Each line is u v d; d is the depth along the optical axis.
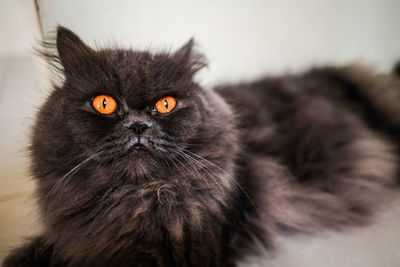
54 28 0.42
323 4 0.56
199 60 0.44
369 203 0.42
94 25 0.43
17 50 0.47
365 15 0.60
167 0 0.46
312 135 0.43
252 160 0.40
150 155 0.35
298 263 0.37
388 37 0.64
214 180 0.36
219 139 0.37
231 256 0.36
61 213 0.35
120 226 0.34
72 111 0.34
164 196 0.35
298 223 0.40
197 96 0.38
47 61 0.38
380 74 0.53
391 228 0.40
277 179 0.40
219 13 0.50
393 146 0.46
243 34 0.53
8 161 0.42
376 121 0.48
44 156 0.35
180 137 0.36
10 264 0.35
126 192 0.35
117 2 0.43
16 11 0.44
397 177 0.45
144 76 0.36
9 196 0.41
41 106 0.37
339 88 0.50
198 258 0.34
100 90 0.34
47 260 0.36
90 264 0.34
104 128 0.34
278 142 0.42
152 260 0.33
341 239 0.39
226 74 0.53
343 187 0.42
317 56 0.59
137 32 0.45
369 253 0.37
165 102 0.36
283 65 0.56
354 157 0.43
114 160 0.34
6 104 0.45
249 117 0.43
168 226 0.34
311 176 0.41
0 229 0.39
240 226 0.37
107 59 0.36
